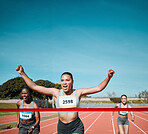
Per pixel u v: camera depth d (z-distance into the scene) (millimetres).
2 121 13414
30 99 4094
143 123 13055
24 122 3994
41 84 38656
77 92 2842
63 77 2816
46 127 10430
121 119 5398
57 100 2842
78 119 2873
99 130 9680
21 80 40281
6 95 39812
